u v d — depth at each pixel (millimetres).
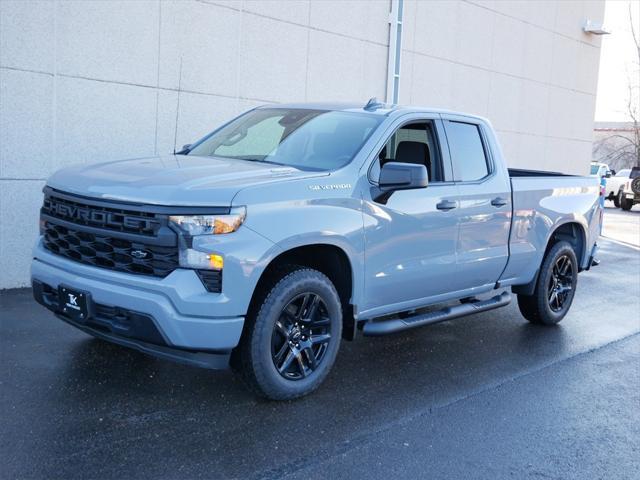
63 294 4688
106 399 4711
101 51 8016
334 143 5461
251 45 9625
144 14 8359
